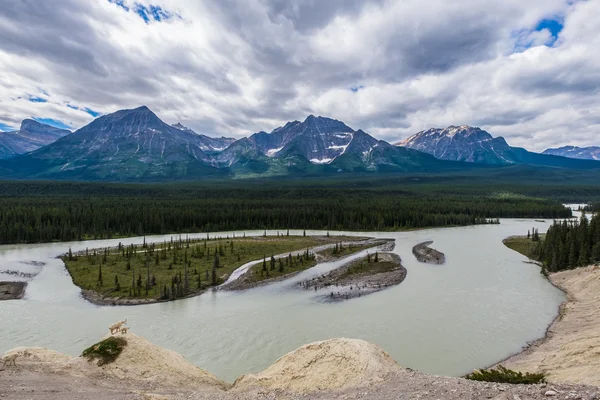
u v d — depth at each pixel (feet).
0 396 71.87
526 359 134.82
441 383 74.49
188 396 84.89
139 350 108.78
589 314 172.96
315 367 95.66
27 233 457.68
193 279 268.21
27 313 203.00
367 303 212.64
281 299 226.58
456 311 194.18
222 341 160.35
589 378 98.17
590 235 284.41
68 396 76.64
